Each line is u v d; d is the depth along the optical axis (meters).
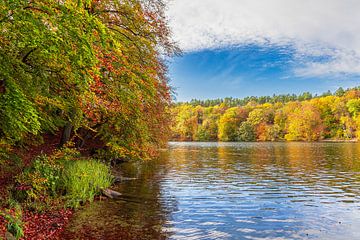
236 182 19.05
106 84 12.09
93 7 13.26
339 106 91.25
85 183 13.04
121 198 13.88
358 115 87.31
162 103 19.36
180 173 23.00
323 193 15.69
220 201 13.78
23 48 8.17
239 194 15.37
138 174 22.09
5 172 12.11
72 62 7.84
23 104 7.00
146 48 15.15
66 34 6.87
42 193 11.41
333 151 46.34
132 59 13.94
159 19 15.74
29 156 14.60
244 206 12.94
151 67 15.50
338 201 13.96
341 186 17.59
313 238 9.29
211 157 38.28
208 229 9.91
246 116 115.50
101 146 21.48
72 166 13.88
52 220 9.95
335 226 10.41
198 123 125.69
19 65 8.16
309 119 91.94
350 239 9.24
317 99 102.06
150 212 11.69
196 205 12.98
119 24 14.73
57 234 8.91
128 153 18.92
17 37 7.24
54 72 9.52
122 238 8.80
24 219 9.29
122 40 13.35
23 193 10.87
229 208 12.59
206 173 23.09
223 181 19.39
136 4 14.38
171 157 38.47
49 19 6.72
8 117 7.55
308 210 12.38
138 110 14.34
